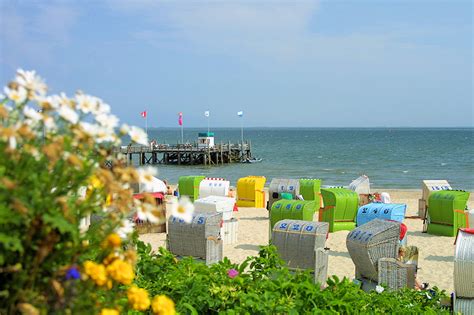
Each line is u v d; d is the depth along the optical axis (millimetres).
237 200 26281
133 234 2631
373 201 22375
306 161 73125
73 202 2354
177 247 13109
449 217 18531
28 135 2145
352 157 80875
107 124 2406
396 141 144000
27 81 2350
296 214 15562
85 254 2441
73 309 2309
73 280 2273
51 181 2242
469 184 45844
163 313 2658
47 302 2266
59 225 2168
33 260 2252
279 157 81375
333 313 4723
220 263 5531
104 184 2346
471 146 114438
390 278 9758
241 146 71938
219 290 4613
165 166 65562
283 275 5160
